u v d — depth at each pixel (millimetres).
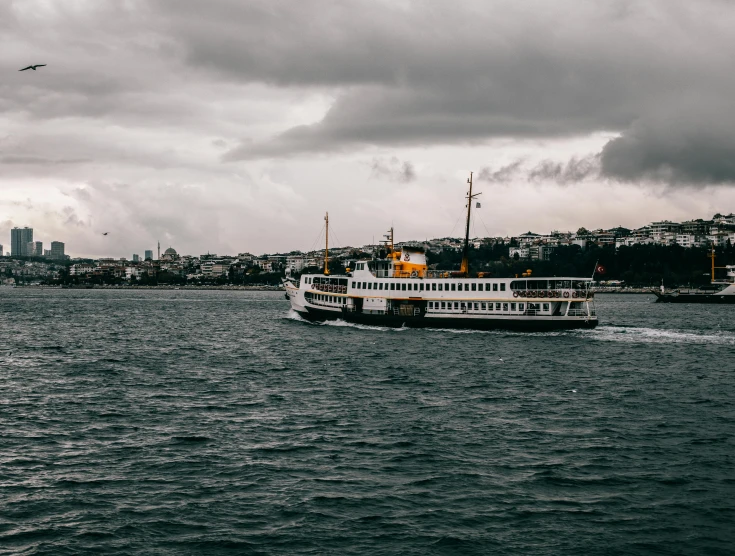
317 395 64875
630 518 35656
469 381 72125
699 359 89188
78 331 136625
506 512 36344
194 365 84875
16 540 33188
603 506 37125
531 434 50406
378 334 115125
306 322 140750
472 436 49750
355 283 127750
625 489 39438
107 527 34531
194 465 43375
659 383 71375
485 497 38281
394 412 57375
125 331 136625
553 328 112062
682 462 43969
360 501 37656
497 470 42500
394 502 37531
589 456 45188
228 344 109000
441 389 67688
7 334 129250
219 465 43375
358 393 65812
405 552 32094
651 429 51969
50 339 119500
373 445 47500
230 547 32500
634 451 46250
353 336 113188
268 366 83562
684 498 38156
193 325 152375
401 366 82375
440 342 104125
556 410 58344
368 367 81875
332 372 78500
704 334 118750
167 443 48125
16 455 45344
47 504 37250
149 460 44344
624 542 33125
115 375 76875
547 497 38312
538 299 110688
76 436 49875
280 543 32906
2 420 54469
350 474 41750
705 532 34125
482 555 31875
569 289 109812
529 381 72188
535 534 33906
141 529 34344
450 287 116625
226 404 60688
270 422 53969
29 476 41406
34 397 63750
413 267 128500
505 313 113562
